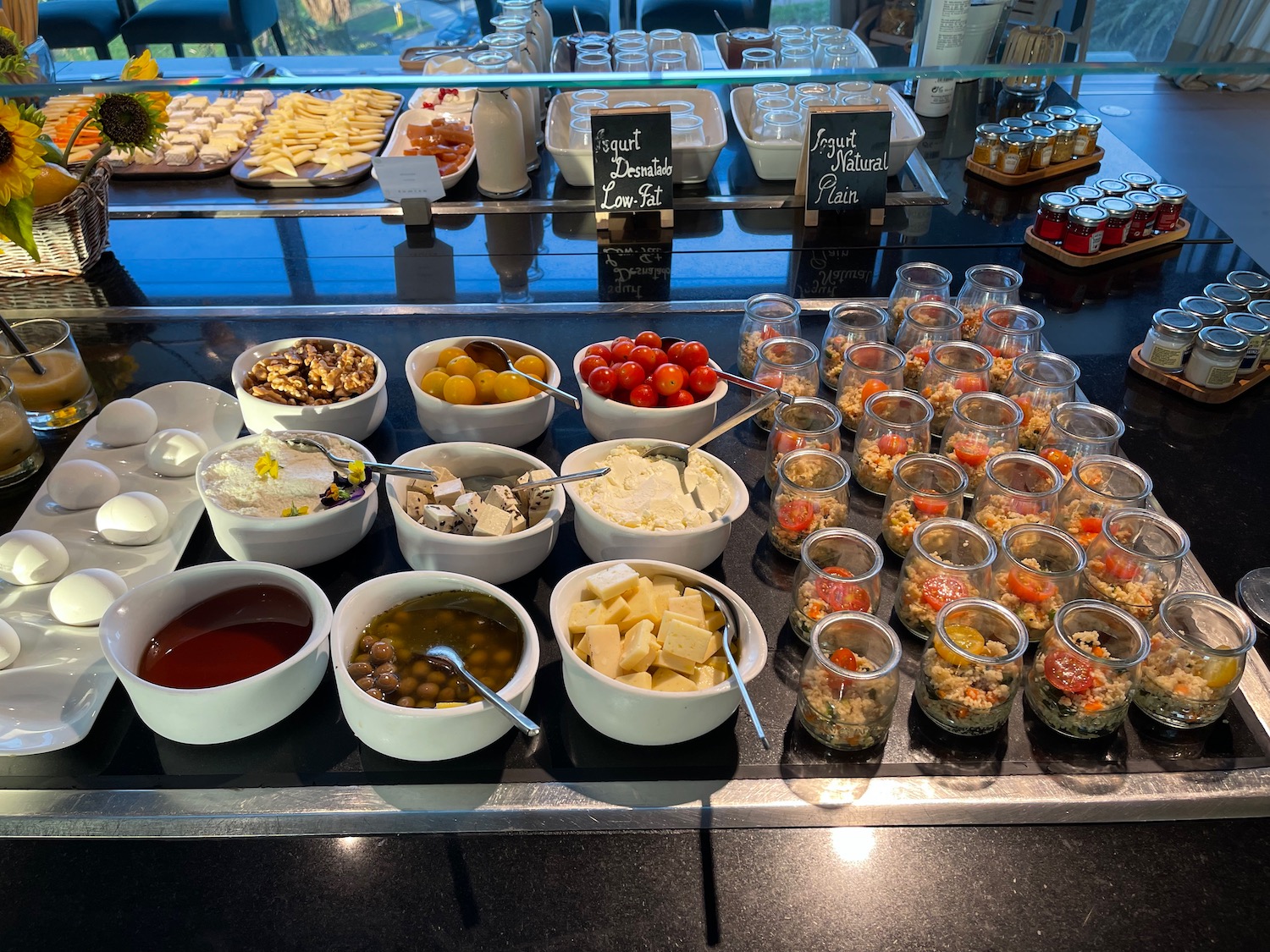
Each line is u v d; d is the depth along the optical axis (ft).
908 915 3.34
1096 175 8.18
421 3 8.01
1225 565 4.73
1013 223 7.54
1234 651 3.76
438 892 3.39
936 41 6.76
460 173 7.63
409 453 4.75
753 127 7.98
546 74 5.66
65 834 3.53
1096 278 6.97
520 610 3.99
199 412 5.55
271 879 3.42
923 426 5.07
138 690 3.63
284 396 5.19
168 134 8.11
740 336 6.01
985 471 4.76
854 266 6.99
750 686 4.09
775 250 7.13
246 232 7.24
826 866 3.48
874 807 3.63
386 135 8.45
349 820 3.56
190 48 8.14
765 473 5.25
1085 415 5.19
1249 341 5.74
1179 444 5.53
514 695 3.63
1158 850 3.55
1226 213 8.10
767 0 9.02
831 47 7.13
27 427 5.12
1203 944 3.28
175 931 3.28
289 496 4.57
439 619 4.06
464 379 5.15
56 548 4.44
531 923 3.31
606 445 4.86
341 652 3.78
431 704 3.71
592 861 3.48
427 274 6.78
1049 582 4.20
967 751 3.84
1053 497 4.62
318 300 6.50
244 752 3.80
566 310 6.40
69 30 8.53
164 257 6.95
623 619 3.93
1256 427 5.68
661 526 4.44
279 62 6.04
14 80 6.00
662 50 7.91
